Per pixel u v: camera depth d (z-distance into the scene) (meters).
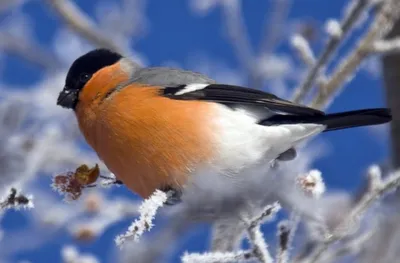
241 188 2.39
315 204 2.37
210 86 2.41
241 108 2.40
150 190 2.41
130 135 2.40
